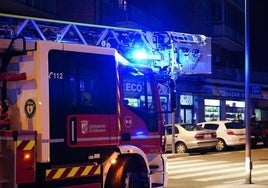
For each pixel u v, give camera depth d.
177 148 22.56
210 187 12.37
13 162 7.04
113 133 8.45
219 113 37.78
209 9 38.81
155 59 10.91
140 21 29.75
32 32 9.96
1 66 8.01
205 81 35.50
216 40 38.91
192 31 36.44
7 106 7.82
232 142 23.88
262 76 44.75
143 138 9.17
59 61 7.77
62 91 7.74
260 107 44.34
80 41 10.55
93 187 8.10
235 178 14.19
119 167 8.66
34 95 7.60
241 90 40.56
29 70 7.69
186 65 11.35
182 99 33.16
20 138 7.09
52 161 7.51
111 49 8.54
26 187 7.27
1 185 7.10
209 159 19.95
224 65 41.94
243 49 43.38
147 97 9.39
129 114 8.90
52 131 7.54
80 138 7.88
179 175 14.91
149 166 9.40
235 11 41.50
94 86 8.22
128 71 8.96
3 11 21.78
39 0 23.39
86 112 8.02
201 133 22.19
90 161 8.08
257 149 25.98
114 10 28.16
